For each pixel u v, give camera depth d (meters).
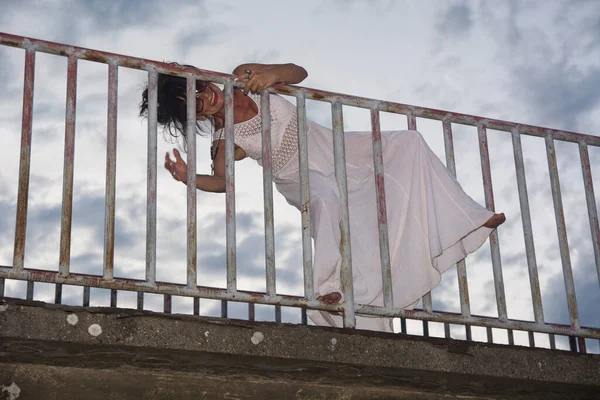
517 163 4.86
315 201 4.45
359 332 4.12
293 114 4.74
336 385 4.43
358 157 4.85
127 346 3.71
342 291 4.27
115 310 3.73
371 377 4.27
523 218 4.75
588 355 4.52
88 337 3.66
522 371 4.36
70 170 3.91
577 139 5.09
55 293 4.41
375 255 4.52
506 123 4.92
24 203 3.79
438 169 4.67
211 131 4.82
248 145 4.66
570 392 4.59
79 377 4.02
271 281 4.11
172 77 4.67
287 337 3.98
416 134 4.72
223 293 4.00
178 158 4.69
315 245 4.32
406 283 4.48
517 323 4.51
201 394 4.23
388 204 4.62
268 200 4.23
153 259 3.92
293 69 4.47
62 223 3.83
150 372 4.11
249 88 4.38
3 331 3.54
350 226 4.58
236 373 4.16
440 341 4.26
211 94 4.67
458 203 4.60
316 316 4.48
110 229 3.90
